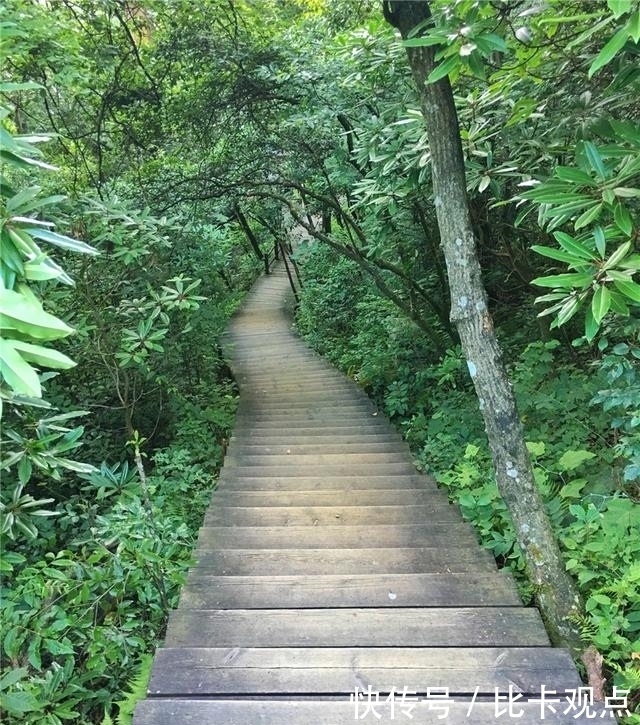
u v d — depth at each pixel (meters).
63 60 3.89
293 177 6.77
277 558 2.92
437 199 2.43
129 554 2.62
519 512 2.41
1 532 1.86
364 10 5.98
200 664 2.14
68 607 2.49
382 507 3.58
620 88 2.28
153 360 5.41
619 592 2.24
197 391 6.55
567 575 2.37
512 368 4.80
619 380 2.80
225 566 2.88
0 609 2.26
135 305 4.36
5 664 2.34
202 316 6.11
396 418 5.96
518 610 2.39
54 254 3.94
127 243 4.27
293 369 8.65
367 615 2.40
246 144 6.60
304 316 11.48
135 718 1.89
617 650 2.20
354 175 6.16
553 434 3.78
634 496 3.03
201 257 6.36
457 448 4.30
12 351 0.97
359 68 4.66
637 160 1.71
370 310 7.97
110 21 5.33
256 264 18.03
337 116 5.88
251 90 6.18
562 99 2.91
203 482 4.44
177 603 2.80
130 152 6.45
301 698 2.01
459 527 3.23
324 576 2.68
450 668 2.10
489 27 2.06
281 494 3.88
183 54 5.84
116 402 5.53
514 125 3.28
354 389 7.21
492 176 3.41
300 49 5.95
